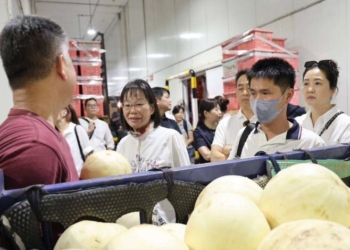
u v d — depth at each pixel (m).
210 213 0.45
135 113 1.58
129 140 1.67
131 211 0.56
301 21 3.37
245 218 0.44
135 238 0.40
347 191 0.49
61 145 0.67
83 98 4.23
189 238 0.45
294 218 0.46
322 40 3.13
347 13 2.86
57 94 0.73
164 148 1.58
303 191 0.47
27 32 0.66
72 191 0.52
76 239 0.47
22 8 3.77
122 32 10.19
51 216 0.50
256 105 1.20
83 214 0.53
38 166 0.57
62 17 9.88
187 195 0.62
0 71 2.05
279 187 0.49
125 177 0.56
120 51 10.70
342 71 2.95
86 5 9.02
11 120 0.64
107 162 0.69
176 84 6.64
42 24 0.69
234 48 3.54
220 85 4.95
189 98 6.30
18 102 0.68
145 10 8.18
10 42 0.66
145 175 0.58
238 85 1.94
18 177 0.56
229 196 0.47
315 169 0.50
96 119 3.65
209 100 2.69
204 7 5.38
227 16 4.73
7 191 0.49
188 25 6.00
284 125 1.24
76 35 11.98
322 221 0.38
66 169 0.65
